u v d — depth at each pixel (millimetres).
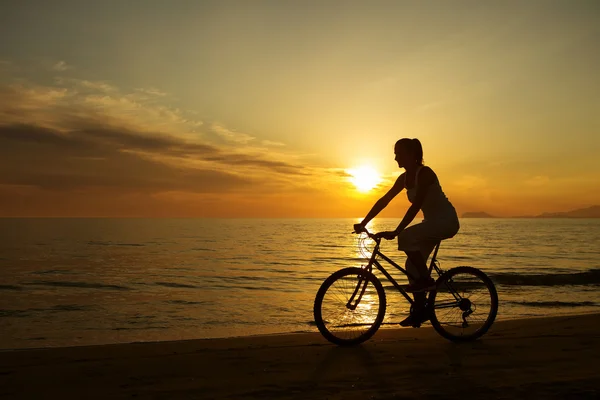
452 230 4527
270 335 5230
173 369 3584
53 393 2996
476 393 2961
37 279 22078
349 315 4703
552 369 3549
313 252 46219
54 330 10156
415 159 4562
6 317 11930
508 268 27938
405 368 3604
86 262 32562
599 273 20688
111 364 3744
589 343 4492
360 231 4691
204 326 10445
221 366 3676
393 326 8133
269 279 22250
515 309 11805
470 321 4875
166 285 19750
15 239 73500
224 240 74875
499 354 4070
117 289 18312
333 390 3045
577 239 79312
